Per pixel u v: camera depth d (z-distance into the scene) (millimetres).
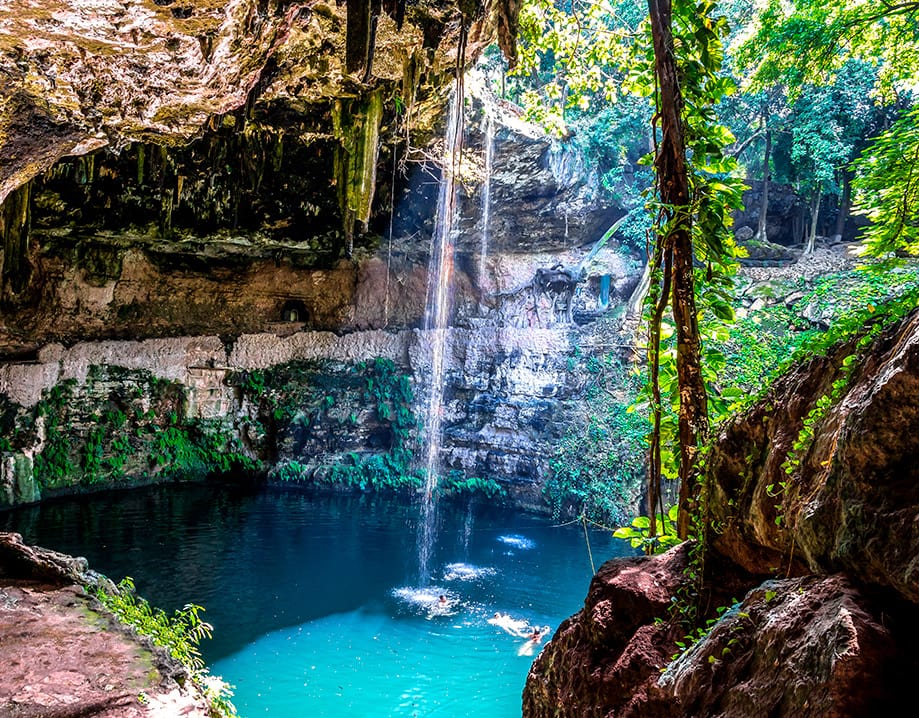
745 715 1994
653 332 4453
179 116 7059
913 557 1789
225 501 17453
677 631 3148
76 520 15000
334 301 20500
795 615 2051
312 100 11734
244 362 19500
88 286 17078
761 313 13742
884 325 2682
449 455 19109
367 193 10859
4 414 15742
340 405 19984
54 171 13922
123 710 4008
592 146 18328
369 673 9461
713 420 4508
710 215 4305
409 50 8586
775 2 9414
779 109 17703
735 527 3184
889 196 4836
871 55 9094
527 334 19078
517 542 15430
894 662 1702
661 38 4289
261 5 5570
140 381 18078
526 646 10500
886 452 2027
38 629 4930
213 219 16453
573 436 17562
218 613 11117
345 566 13633
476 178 15656
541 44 9859
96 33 5059
